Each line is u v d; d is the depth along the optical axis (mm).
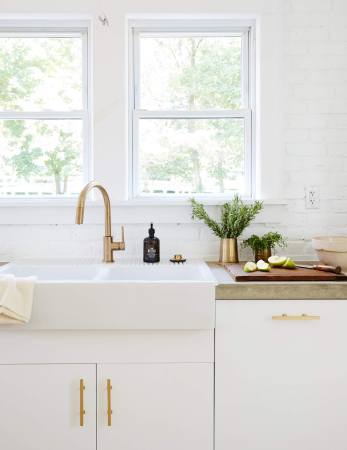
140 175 2172
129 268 1830
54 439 1471
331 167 2102
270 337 1479
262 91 2061
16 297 1366
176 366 1465
